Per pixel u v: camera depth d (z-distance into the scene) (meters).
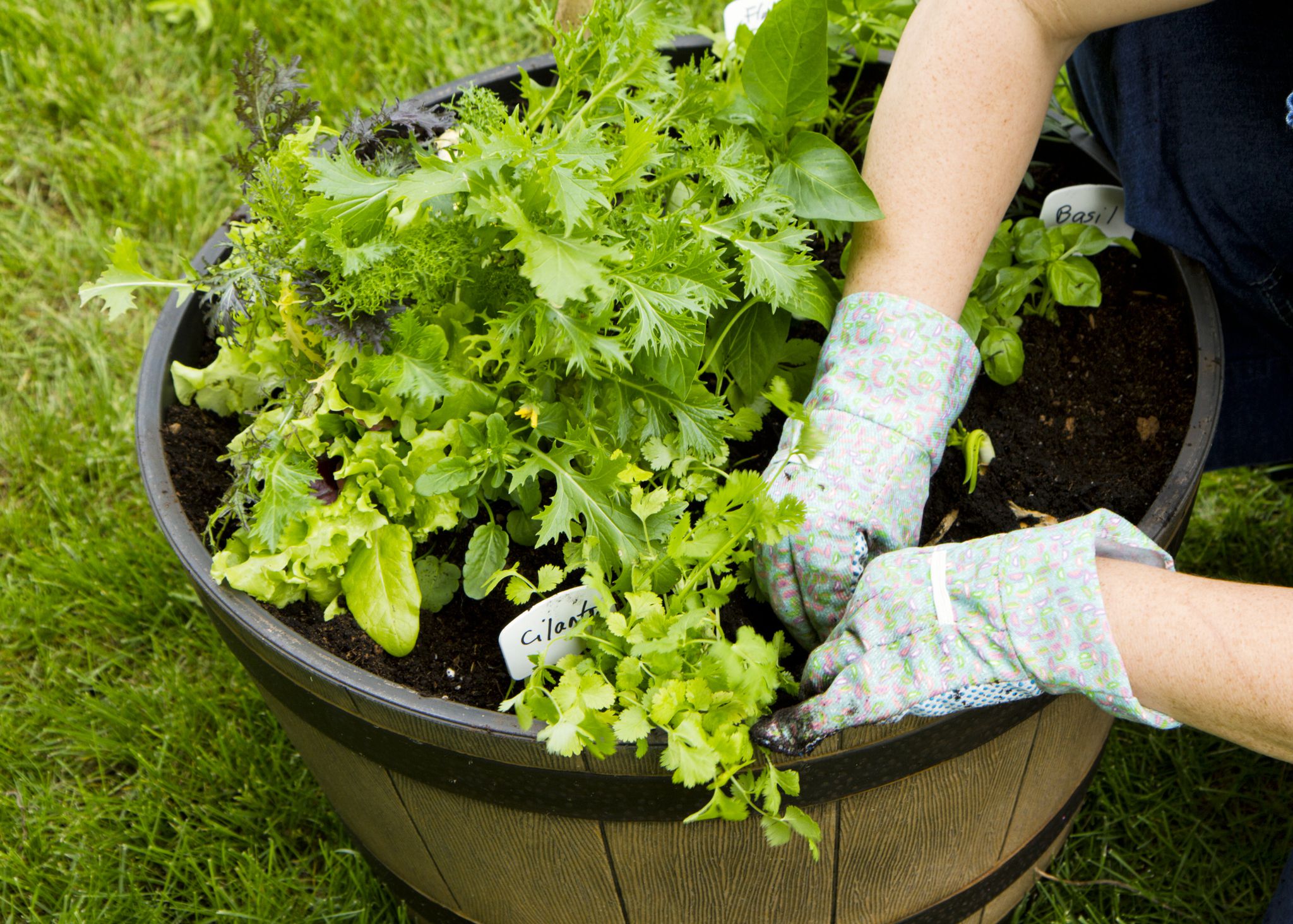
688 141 1.12
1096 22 0.99
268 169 1.03
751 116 1.15
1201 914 1.51
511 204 0.89
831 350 1.09
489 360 1.02
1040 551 0.88
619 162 1.01
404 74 2.44
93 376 2.14
